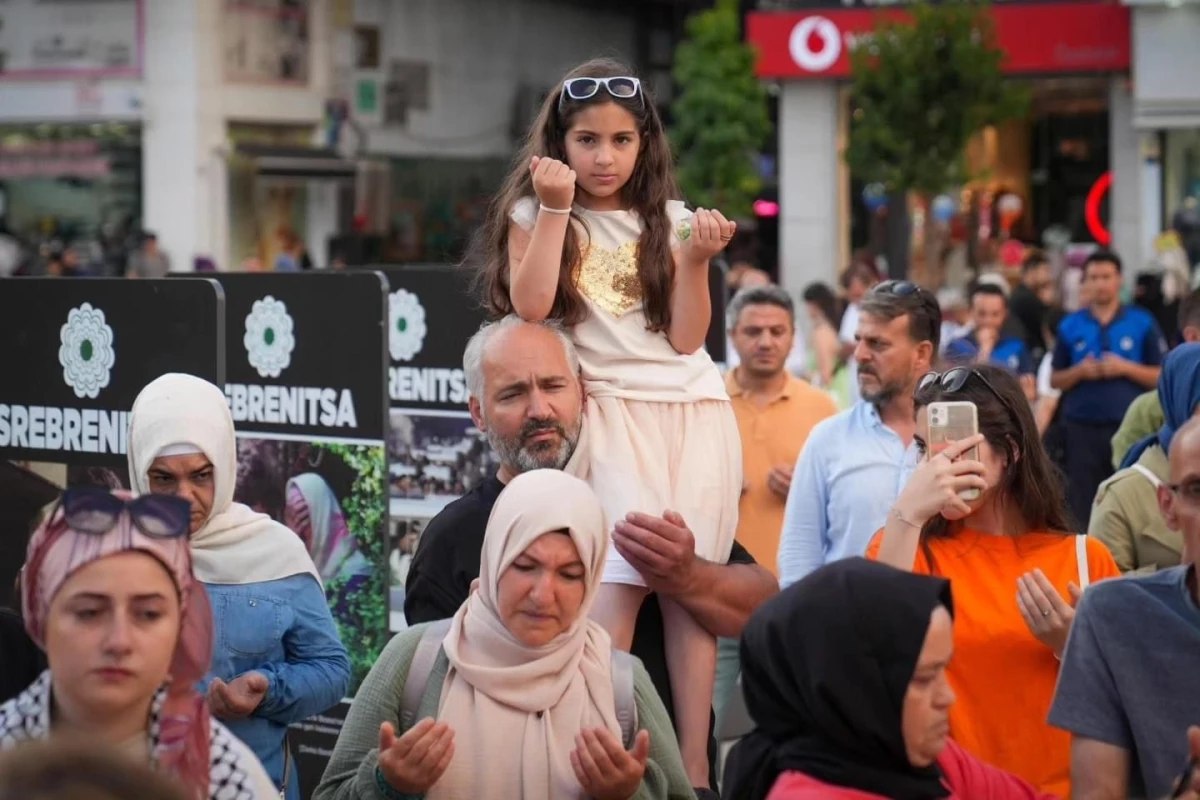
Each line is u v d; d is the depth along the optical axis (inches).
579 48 1711.4
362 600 308.0
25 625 156.8
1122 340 515.2
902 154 1053.8
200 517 214.2
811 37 1203.9
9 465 302.4
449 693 175.9
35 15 1285.7
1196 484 169.6
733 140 1258.6
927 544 209.0
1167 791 171.2
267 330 315.9
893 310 289.1
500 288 214.4
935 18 1046.4
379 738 175.2
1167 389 258.4
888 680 145.5
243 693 205.8
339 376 308.7
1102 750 174.4
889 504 285.7
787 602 150.7
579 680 177.6
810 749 149.6
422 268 342.6
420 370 343.9
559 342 201.9
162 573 150.3
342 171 1350.9
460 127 1541.6
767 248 1457.9
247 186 1293.1
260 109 1309.1
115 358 289.4
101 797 102.9
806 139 1222.9
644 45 1758.1
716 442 212.2
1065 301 974.4
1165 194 1140.5
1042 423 517.3
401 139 1466.5
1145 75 1110.4
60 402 296.0
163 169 1258.0
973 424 203.9
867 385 291.6
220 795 157.5
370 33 1427.2
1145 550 272.8
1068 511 216.5
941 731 149.1
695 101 1267.2
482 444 338.6
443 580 207.8
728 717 324.5
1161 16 1101.1
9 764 104.1
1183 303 375.6
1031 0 1168.8
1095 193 1160.8
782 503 354.6
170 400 213.8
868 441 291.1
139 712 153.7
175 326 282.8
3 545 302.4
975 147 1165.1
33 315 297.9
